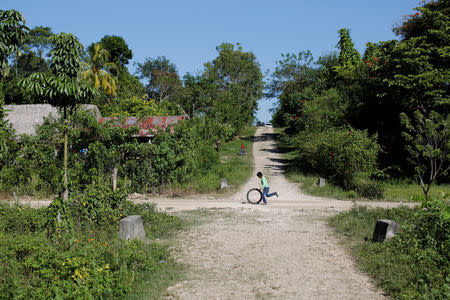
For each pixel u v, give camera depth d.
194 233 9.57
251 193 17.81
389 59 23.77
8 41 6.92
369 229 9.55
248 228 10.18
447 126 15.38
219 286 5.91
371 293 5.57
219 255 7.61
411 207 12.73
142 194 17.11
